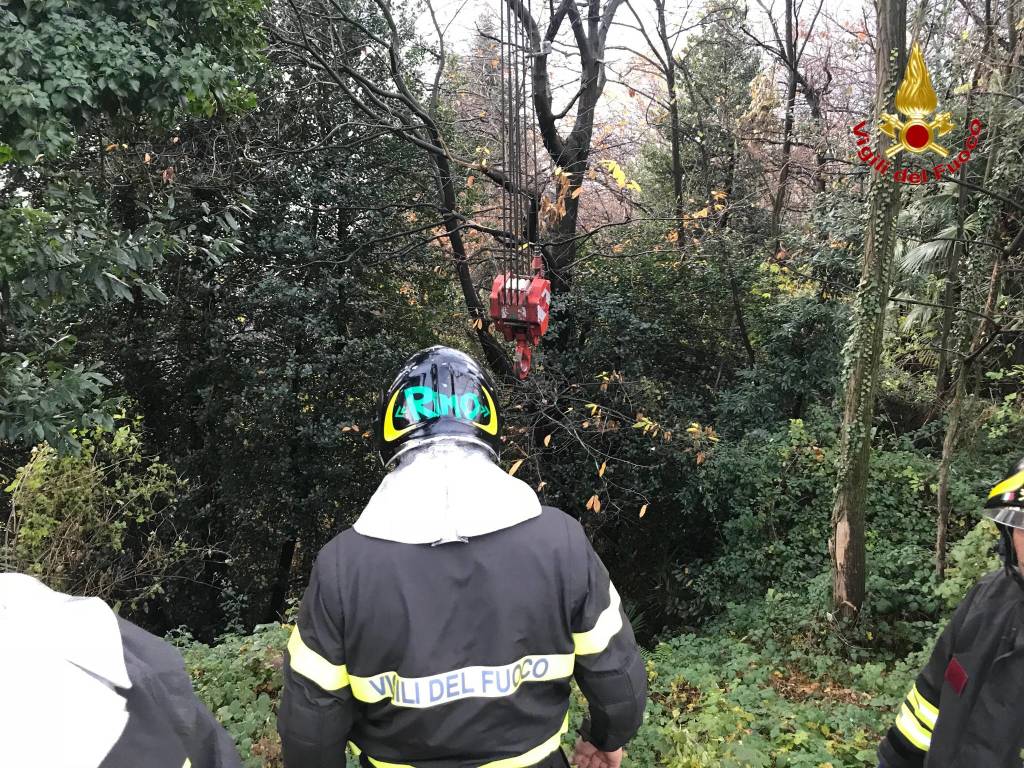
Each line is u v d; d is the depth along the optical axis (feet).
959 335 22.03
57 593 2.61
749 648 21.27
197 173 33.30
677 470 31.76
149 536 29.84
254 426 37.27
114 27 13.66
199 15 15.34
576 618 4.19
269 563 40.19
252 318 38.01
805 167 43.14
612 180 47.62
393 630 3.87
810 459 28.58
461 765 3.92
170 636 20.34
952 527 23.94
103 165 28.14
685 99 46.50
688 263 34.12
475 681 3.89
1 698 2.09
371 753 4.09
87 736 2.17
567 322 33.96
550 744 4.16
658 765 12.36
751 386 32.78
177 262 35.53
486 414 4.59
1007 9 21.53
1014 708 4.29
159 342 37.63
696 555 34.09
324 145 33.12
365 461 39.55
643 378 32.83
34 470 22.94
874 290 19.44
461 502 4.10
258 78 17.69
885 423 32.17
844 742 13.92
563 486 33.06
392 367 37.76
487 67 35.42
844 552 20.79
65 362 17.63
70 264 14.42
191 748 2.59
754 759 11.71
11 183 18.24
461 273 33.96
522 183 28.91
